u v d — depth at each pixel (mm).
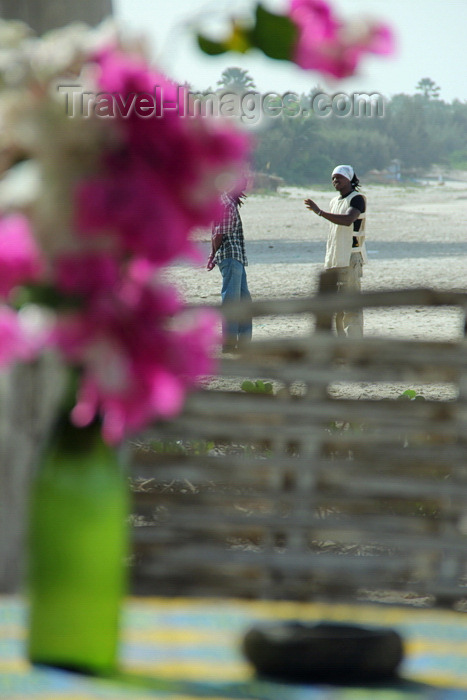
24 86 3820
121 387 4102
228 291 31219
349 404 10102
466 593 10188
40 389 9172
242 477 10297
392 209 159625
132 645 5367
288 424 10086
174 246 3803
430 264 77125
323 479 10305
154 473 10273
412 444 10438
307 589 10234
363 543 10305
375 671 4746
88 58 3867
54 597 4547
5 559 9398
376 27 4000
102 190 3713
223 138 3932
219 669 4961
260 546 10969
